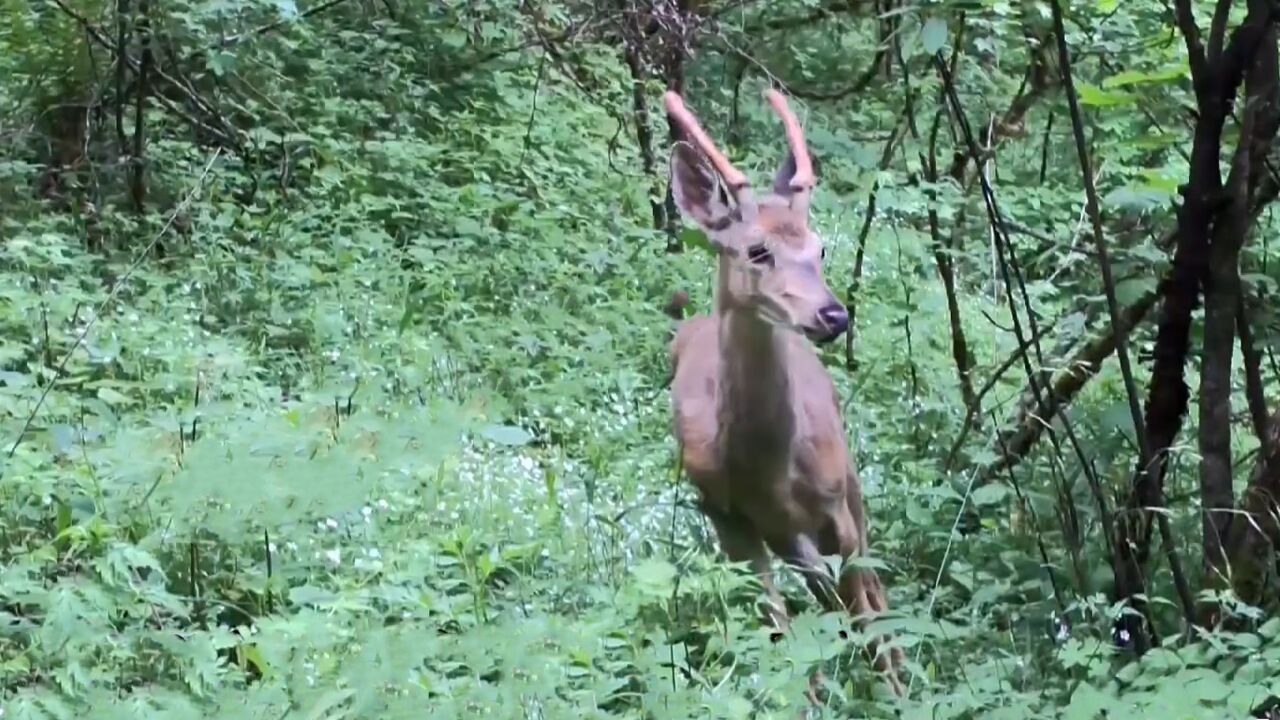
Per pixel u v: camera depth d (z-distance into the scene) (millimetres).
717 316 6910
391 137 12336
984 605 7168
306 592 6258
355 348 9273
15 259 9758
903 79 8953
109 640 5777
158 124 11977
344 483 6688
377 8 13938
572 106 13914
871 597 7281
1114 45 8094
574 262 11242
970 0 7309
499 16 13500
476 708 5520
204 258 10188
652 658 5938
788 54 12367
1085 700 5637
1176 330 6688
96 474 6926
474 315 10156
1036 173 10648
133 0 11375
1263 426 6652
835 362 10023
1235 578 6488
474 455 7980
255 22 12758
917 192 8523
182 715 5363
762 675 5934
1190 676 5766
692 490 8023
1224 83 6348
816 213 11672
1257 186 6953
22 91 12078
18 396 7723
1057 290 8766
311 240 10812
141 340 8773
